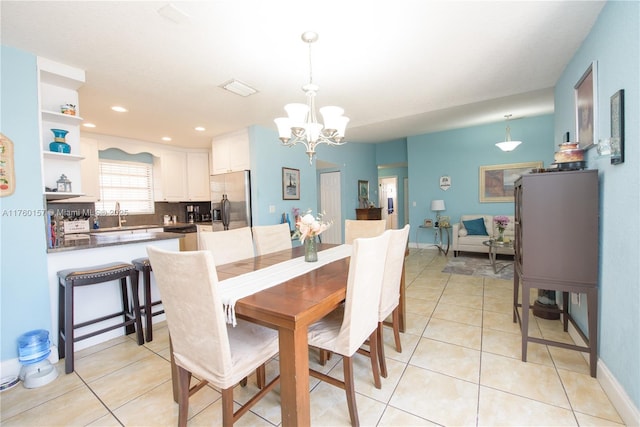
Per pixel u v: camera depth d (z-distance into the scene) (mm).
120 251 2578
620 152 1481
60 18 1704
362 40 2039
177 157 5555
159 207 5617
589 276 1777
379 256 1563
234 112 3549
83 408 1619
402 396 1651
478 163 5691
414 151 6355
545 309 2449
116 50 2080
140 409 1604
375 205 7215
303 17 1763
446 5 1689
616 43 1558
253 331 1569
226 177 4465
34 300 2035
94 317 2439
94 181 4312
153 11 1670
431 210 6234
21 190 1991
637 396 1347
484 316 2723
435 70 2559
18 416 1563
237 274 1764
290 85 2787
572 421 1435
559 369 1862
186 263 1128
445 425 1429
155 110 3383
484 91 3117
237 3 1618
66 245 2318
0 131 1912
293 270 1853
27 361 1854
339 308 1914
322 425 1450
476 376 1816
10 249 1941
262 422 1492
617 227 1551
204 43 2020
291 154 4832
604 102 1724
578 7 1719
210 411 1578
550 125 5004
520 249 2250
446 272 4367
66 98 2475
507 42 2113
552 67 2559
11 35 1852
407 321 2660
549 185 1855
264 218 4355
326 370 1940
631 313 1405
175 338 1324
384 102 3398
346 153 6301
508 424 1425
